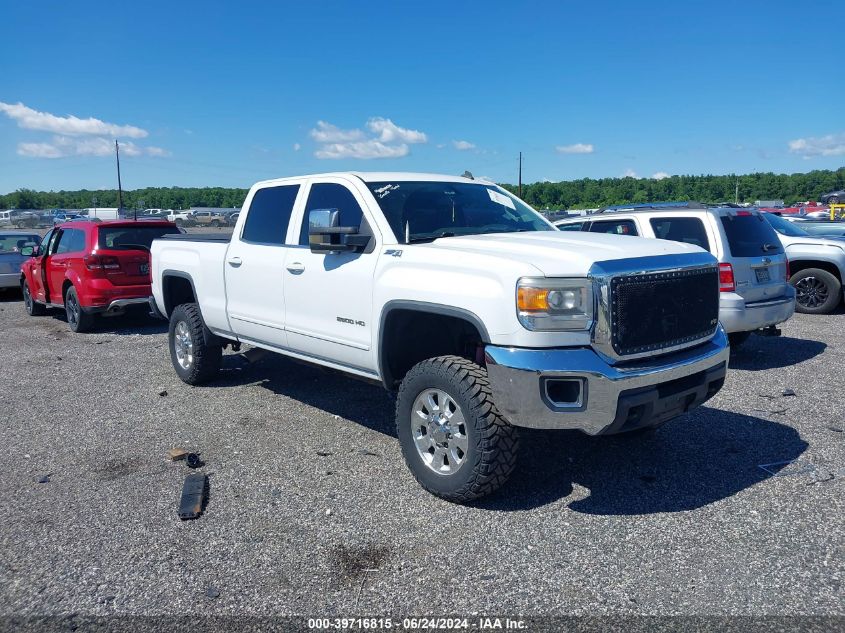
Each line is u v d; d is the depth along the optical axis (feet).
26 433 19.75
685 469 15.83
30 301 45.62
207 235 24.34
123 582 11.64
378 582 11.44
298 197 19.11
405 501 14.51
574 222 30.45
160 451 17.95
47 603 11.09
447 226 17.10
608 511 13.79
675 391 13.65
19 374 27.50
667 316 13.69
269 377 25.57
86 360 29.94
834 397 21.39
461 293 13.66
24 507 14.70
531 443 17.69
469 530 13.14
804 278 37.24
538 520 13.47
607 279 12.70
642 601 10.70
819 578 11.18
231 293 21.25
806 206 122.62
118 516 14.14
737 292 24.35
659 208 26.91
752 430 18.40
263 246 19.85
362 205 16.85
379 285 15.56
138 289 36.40
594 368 12.60
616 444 17.51
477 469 13.52
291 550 12.56
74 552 12.68
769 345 29.73
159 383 25.18
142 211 219.41
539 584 11.24
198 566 12.10
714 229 24.30
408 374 14.78
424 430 14.82
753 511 13.62
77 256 36.24
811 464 15.90
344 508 14.24
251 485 15.57
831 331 32.53
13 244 56.13
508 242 14.83
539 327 12.74
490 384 13.21
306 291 17.97
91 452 18.01
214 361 24.07
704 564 11.70
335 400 22.31
